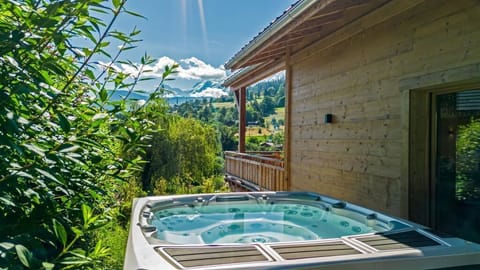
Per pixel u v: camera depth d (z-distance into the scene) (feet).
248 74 30.22
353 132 16.52
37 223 4.03
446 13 11.28
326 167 18.92
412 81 12.68
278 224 13.69
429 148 12.87
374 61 15.02
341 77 17.60
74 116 4.92
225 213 14.74
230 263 6.31
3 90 3.51
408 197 12.69
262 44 18.83
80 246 7.27
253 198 15.46
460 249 7.25
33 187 4.21
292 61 22.95
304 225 13.41
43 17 3.70
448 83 11.30
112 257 9.86
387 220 10.41
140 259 6.48
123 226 14.74
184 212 14.14
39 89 3.80
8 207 3.83
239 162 33.47
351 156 16.70
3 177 3.63
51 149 3.99
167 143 30.76
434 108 12.76
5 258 3.35
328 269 6.40
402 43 13.30
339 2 14.32
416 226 8.96
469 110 11.41
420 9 12.39
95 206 5.93
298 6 14.02
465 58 10.57
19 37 3.48
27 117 3.97
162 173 30.22
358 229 11.76
